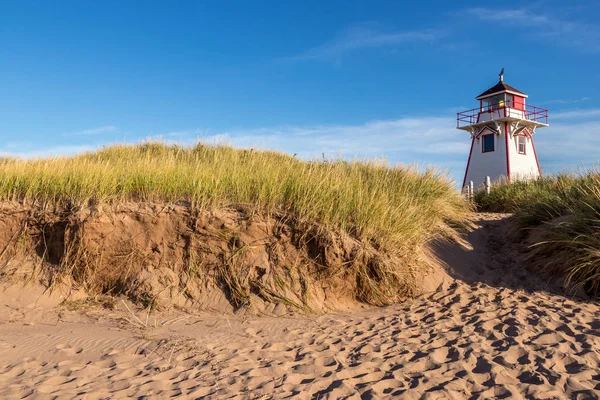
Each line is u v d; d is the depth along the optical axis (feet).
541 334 16.58
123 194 24.79
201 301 21.21
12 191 25.68
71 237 22.79
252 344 16.07
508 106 93.45
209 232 22.75
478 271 27.78
